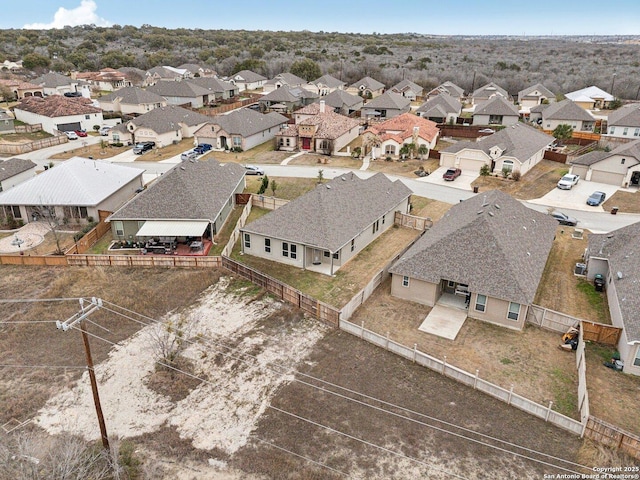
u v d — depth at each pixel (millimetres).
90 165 57469
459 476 22297
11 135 92625
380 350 31469
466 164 71312
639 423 25375
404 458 23281
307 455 23547
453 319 34938
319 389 27938
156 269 42344
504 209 41906
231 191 54812
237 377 29016
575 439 24406
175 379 28859
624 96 130375
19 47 192250
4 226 51156
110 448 22953
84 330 21188
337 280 40500
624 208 56469
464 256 35750
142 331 33531
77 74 146625
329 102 106625
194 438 24688
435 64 176500
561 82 141250
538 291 38781
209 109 112438
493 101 98562
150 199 47531
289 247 42625
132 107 108500
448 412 26188
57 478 20734
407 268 36781
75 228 50750
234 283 39906
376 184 52438
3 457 22109
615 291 33938
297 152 82938
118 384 28500
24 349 31719
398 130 82125
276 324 34344
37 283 40219
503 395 26875
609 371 29328
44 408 26781
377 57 188000
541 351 31406
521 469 22672
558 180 66875
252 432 24984
